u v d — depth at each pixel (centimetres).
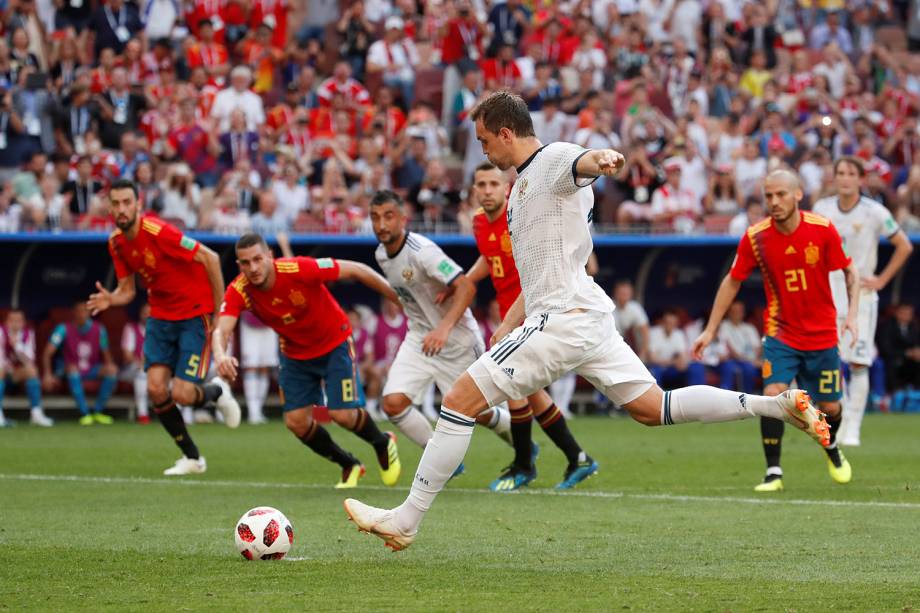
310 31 8631
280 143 7306
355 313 6819
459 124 7825
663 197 7225
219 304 3928
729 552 2298
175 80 7531
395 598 1855
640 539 2469
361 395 3534
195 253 3853
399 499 3228
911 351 7400
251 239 3316
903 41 9675
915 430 5728
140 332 6638
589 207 2220
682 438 5372
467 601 1828
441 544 2411
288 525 2248
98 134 7012
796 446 4888
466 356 3609
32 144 6956
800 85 8600
